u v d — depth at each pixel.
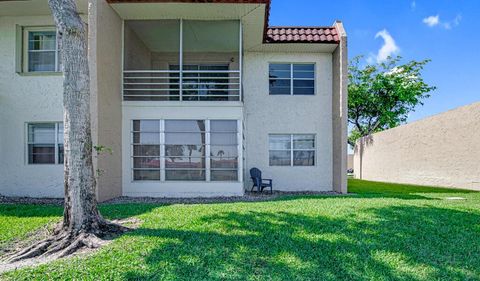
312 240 4.92
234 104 10.44
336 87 12.62
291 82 13.44
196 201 9.30
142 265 3.87
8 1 9.90
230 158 10.43
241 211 7.11
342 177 11.77
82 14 10.40
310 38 12.33
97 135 8.91
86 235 5.02
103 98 9.28
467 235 5.31
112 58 9.96
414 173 16.72
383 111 25.73
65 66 5.43
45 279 3.52
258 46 12.73
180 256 4.17
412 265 4.05
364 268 3.92
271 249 4.50
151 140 10.49
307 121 13.20
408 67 24.83
